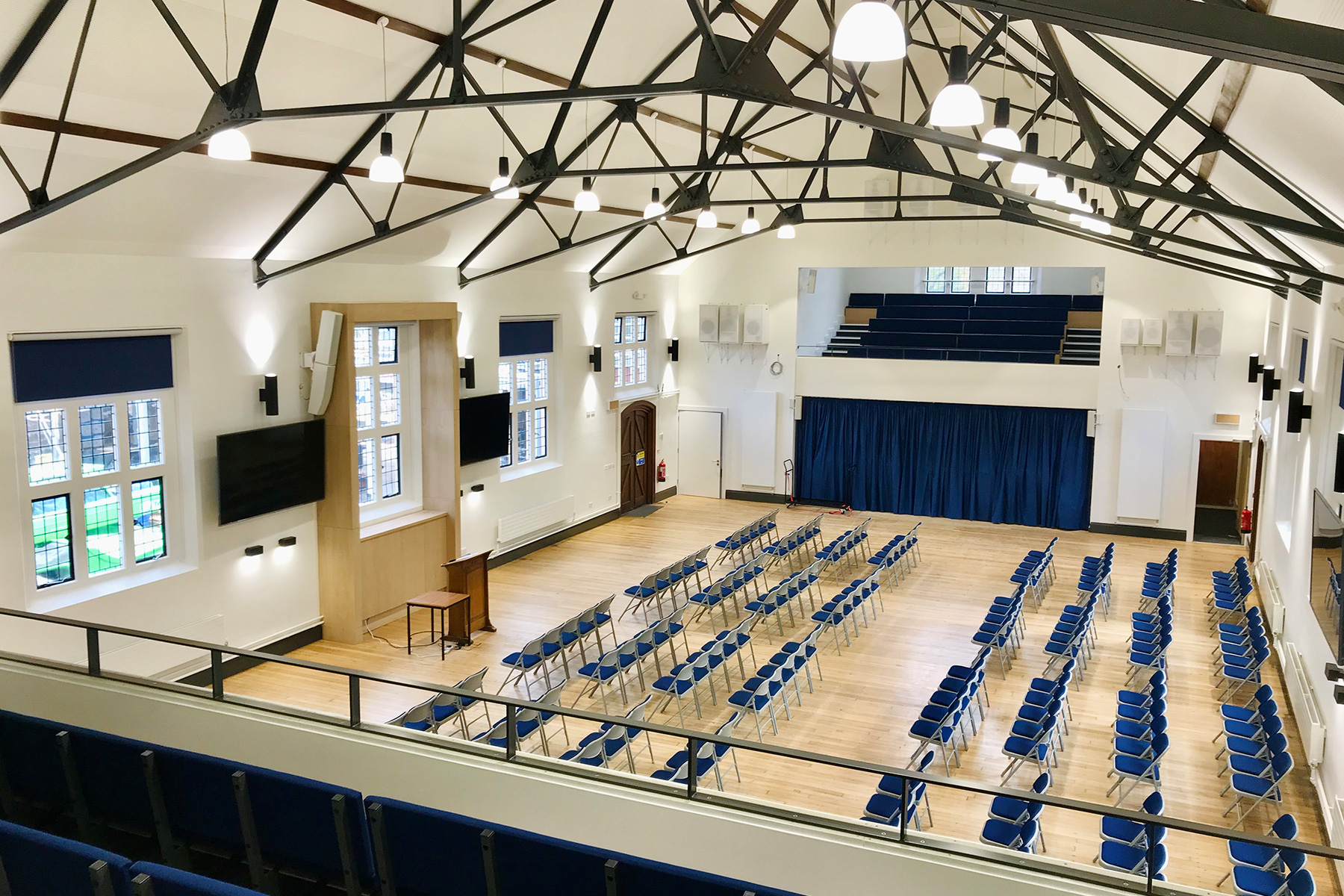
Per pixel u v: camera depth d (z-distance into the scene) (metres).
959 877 5.03
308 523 12.26
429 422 13.95
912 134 6.63
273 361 11.55
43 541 9.45
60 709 7.12
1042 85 9.92
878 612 14.05
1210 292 17.28
